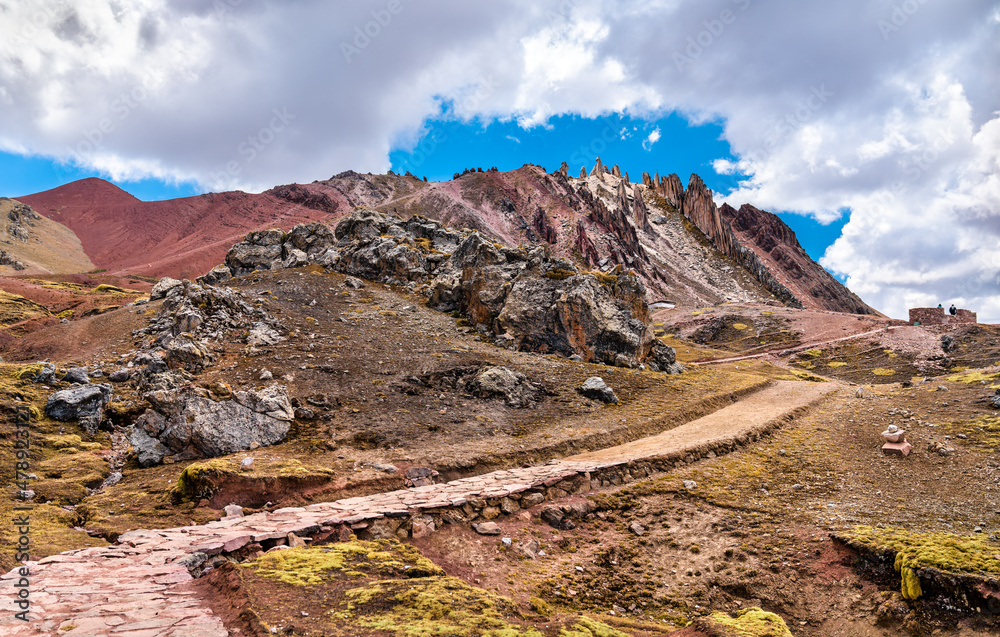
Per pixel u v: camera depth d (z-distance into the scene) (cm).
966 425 2344
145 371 2717
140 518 1400
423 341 3975
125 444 2092
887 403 3072
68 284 10731
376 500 1464
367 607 748
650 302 16675
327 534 1155
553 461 2100
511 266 4850
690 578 1229
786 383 4312
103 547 1083
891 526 1363
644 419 2823
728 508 1595
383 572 933
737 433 2464
